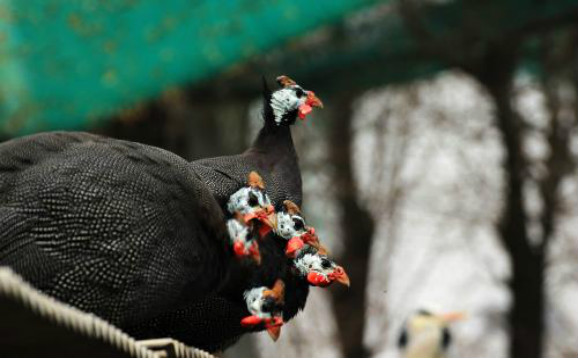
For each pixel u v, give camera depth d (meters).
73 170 5.48
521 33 17.66
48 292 5.30
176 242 5.76
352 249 26.73
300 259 6.75
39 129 16.69
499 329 25.08
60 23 16.09
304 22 15.80
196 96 17.89
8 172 5.54
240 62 16.33
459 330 25.22
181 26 16.05
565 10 16.73
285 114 7.87
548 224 23.59
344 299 26.42
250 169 7.47
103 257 5.39
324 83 18.55
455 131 25.62
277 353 25.94
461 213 25.42
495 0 16.92
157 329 6.49
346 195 26.38
